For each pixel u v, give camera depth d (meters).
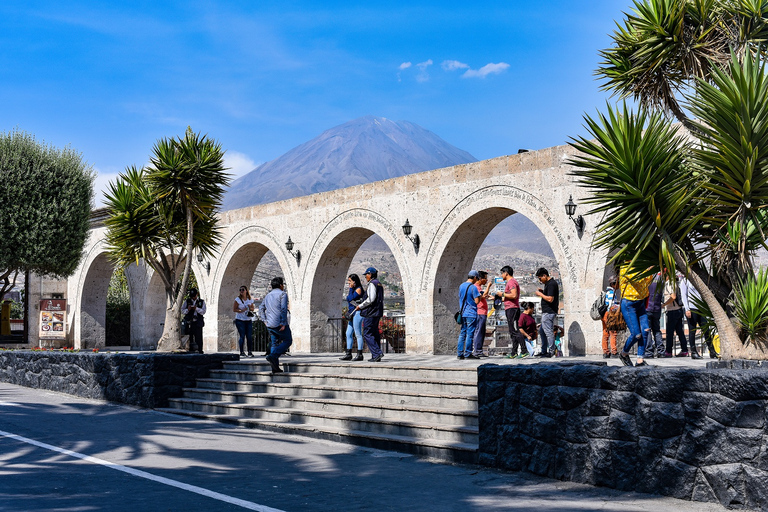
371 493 6.52
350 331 14.34
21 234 21.03
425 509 5.93
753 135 6.73
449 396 9.51
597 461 6.78
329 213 21.53
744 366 6.55
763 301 6.78
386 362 12.45
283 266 23.22
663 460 6.25
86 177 22.83
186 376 13.89
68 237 22.00
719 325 7.14
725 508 5.75
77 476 7.20
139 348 28.02
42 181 21.55
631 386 6.56
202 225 15.24
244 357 17.34
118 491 6.52
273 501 6.17
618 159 7.09
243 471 7.52
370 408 10.06
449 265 18.44
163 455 8.46
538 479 7.14
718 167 6.89
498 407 7.77
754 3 7.87
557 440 7.16
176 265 14.88
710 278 7.48
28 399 14.78
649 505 5.96
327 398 11.27
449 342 18.53
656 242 7.25
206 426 11.11
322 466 7.82
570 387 7.09
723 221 7.16
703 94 6.89
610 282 10.44
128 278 28.84
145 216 14.45
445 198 18.09
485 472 7.51
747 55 6.89
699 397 6.02
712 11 8.15
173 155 14.02
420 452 8.51
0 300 22.00
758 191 6.86
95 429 10.62
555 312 14.09
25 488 6.63
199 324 18.12
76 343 29.73
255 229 24.30
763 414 5.58
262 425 10.74
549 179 15.68
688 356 13.64
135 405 13.77
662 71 8.36
